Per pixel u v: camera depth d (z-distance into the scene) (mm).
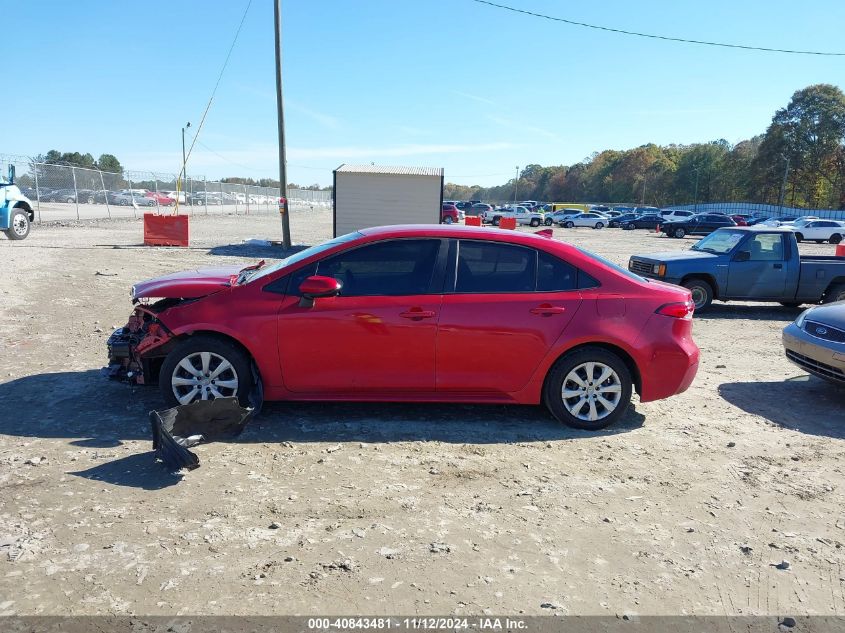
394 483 3820
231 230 29609
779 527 3492
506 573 2932
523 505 3613
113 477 3725
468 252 4762
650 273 11320
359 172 19875
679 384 4902
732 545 3281
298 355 4559
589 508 3615
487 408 5289
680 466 4273
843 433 5078
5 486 3549
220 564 2896
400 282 4664
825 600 2838
